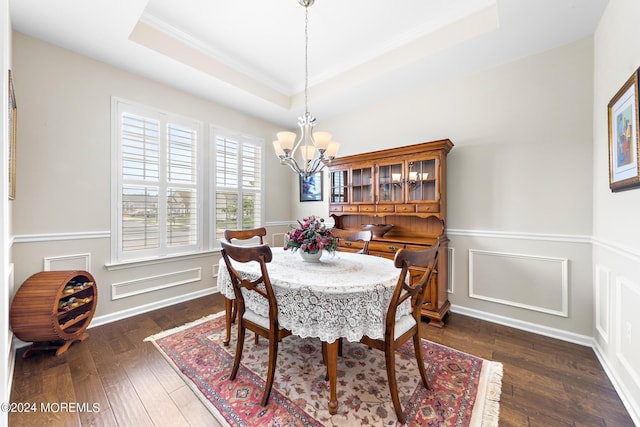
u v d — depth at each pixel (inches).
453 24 89.7
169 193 119.6
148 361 76.4
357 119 144.5
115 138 103.1
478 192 106.7
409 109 125.0
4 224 47.3
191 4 84.2
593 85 84.3
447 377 69.4
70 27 81.4
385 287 58.1
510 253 99.8
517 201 98.3
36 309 74.0
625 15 62.7
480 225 106.3
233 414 57.2
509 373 71.0
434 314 99.8
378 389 64.8
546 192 92.9
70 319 86.0
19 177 82.4
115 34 84.7
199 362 76.2
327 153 88.4
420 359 65.2
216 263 137.3
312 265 74.2
